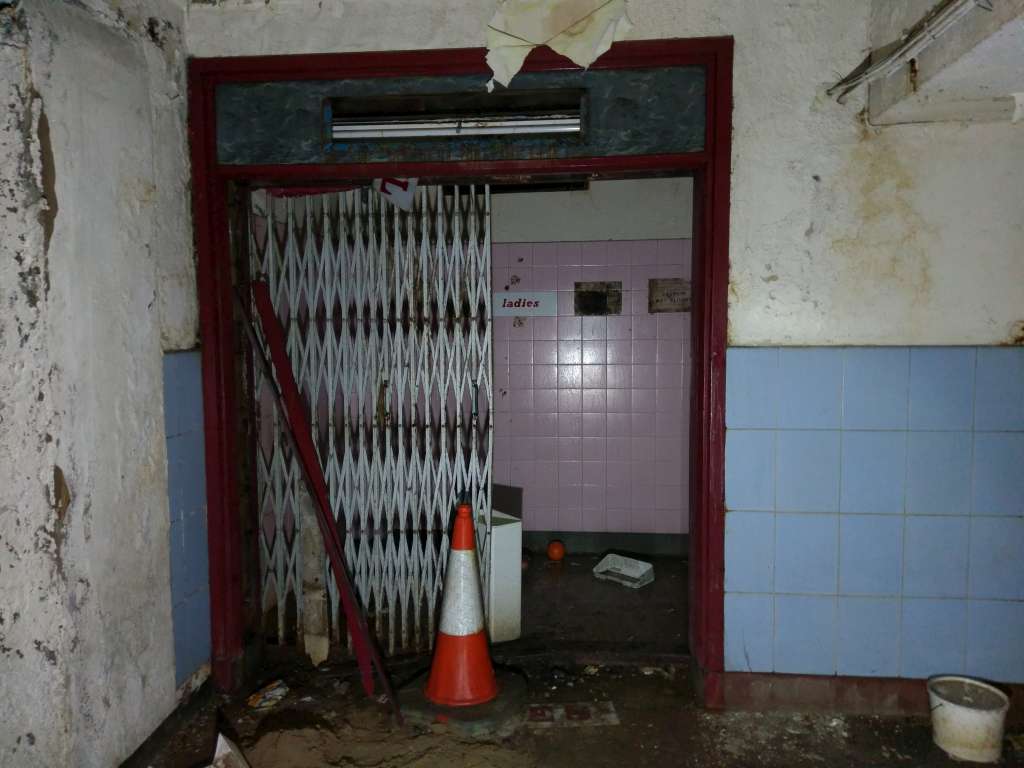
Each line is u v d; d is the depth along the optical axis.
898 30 2.44
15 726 2.04
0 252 1.97
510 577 3.55
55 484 2.04
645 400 4.99
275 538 3.41
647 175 2.97
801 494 2.83
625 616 3.95
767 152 2.75
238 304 3.08
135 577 2.46
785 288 2.78
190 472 2.87
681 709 2.96
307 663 3.35
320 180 3.02
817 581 2.86
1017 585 2.76
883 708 2.87
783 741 2.72
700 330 2.91
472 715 2.83
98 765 2.25
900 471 2.79
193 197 2.90
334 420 3.45
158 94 2.66
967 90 2.34
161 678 2.64
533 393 5.07
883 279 2.75
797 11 2.70
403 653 3.46
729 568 2.88
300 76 2.87
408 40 2.82
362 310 3.41
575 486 5.09
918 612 2.82
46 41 2.01
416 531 3.47
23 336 1.99
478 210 3.40
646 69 2.79
